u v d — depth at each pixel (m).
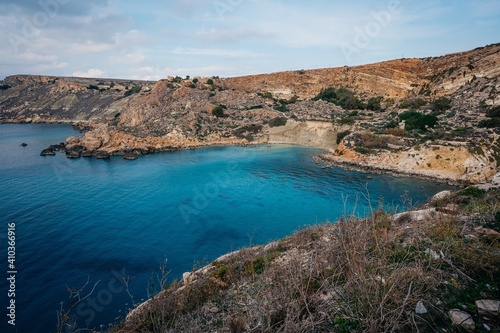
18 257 22.41
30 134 95.12
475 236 5.94
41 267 21.05
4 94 166.25
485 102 65.62
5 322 15.39
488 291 4.21
